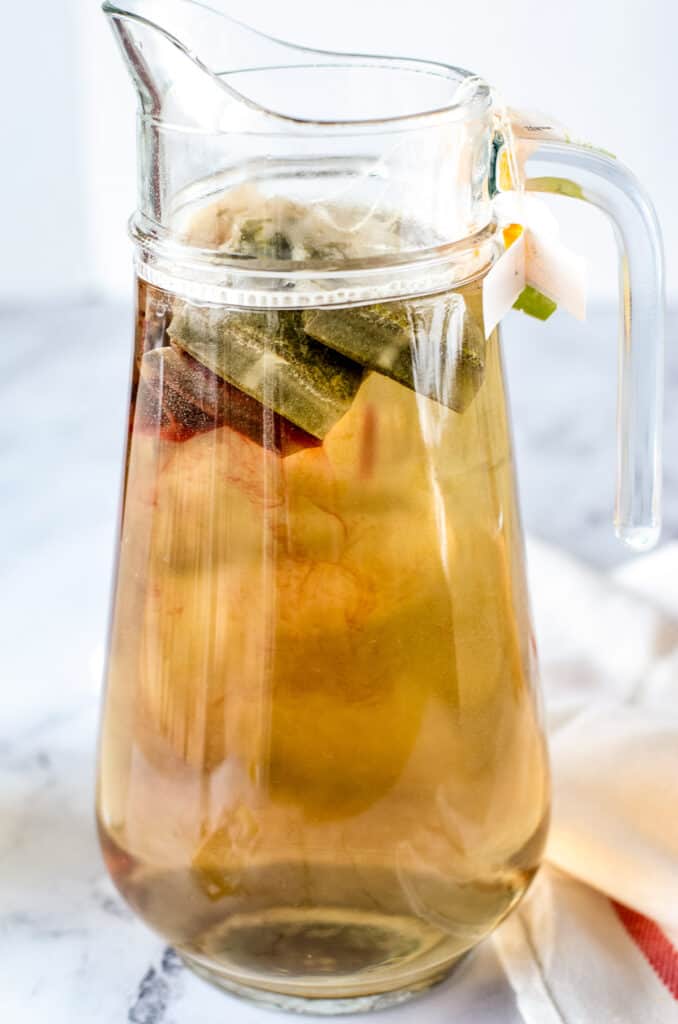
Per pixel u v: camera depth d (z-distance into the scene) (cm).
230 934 55
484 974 60
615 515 58
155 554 53
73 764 70
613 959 59
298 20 134
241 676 52
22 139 145
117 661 56
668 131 139
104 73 142
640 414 56
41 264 152
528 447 103
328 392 51
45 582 85
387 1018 58
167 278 52
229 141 51
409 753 53
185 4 54
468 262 52
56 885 64
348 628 52
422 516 52
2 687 75
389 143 51
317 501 51
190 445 52
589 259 142
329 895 54
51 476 101
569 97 138
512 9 134
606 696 70
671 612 74
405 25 134
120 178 148
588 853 60
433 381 52
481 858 55
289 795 53
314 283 50
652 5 133
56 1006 59
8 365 120
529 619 57
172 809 54
